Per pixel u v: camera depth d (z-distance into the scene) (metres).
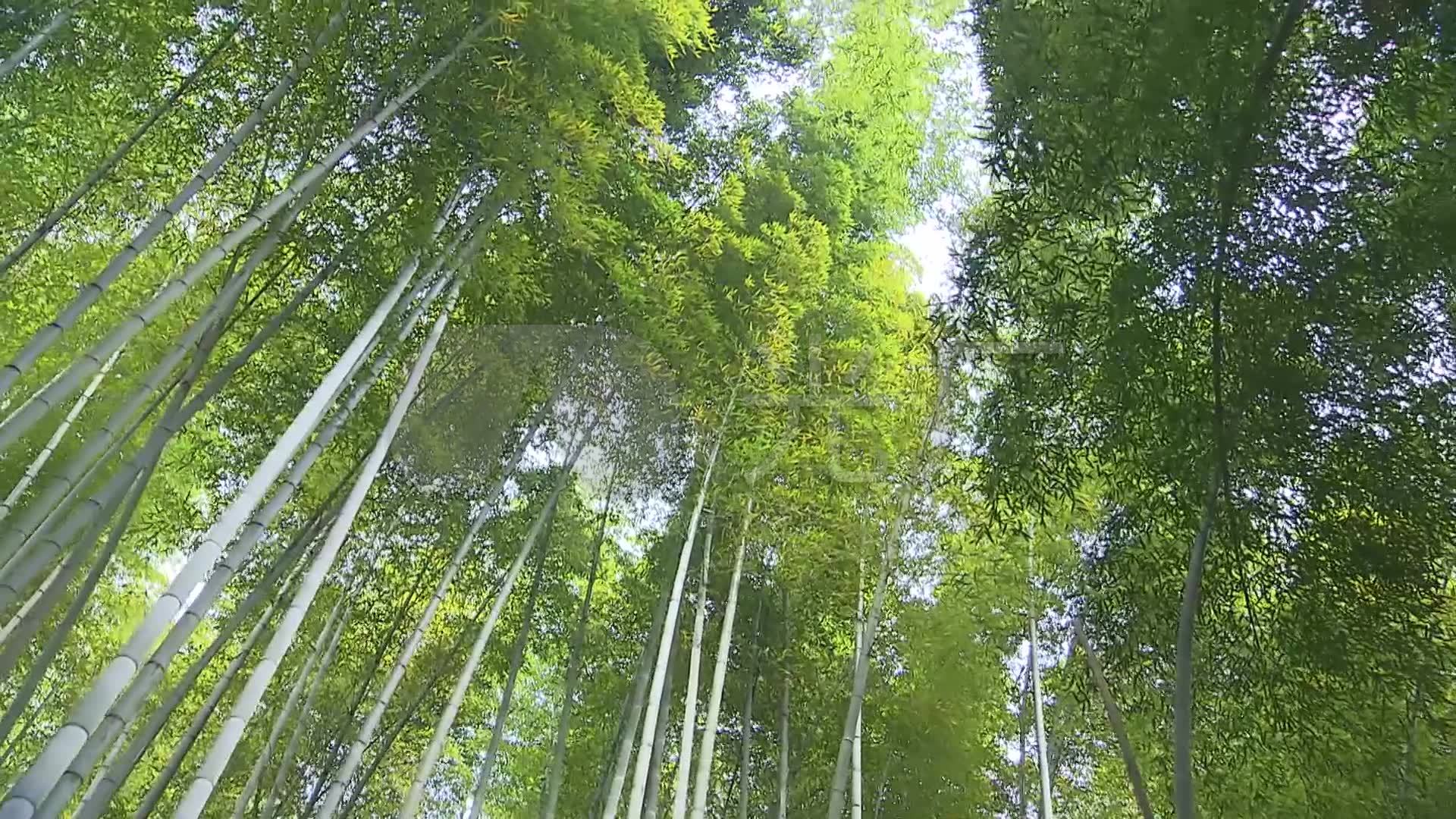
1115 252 3.98
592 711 6.13
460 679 4.68
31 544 3.19
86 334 5.00
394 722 5.64
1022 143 4.04
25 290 4.93
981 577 5.70
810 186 6.90
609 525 6.46
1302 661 3.96
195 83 4.61
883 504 5.62
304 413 3.21
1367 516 3.79
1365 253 3.54
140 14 4.49
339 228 4.62
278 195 3.56
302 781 5.32
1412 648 3.79
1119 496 4.45
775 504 5.64
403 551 5.71
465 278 4.37
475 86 4.24
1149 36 3.57
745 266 5.94
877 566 5.62
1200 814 4.95
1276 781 4.55
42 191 4.70
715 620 6.23
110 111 4.74
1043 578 5.61
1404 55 3.47
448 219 4.57
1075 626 4.95
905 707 5.96
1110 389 4.02
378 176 4.56
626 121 4.90
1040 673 6.14
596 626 6.33
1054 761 6.38
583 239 4.80
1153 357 3.84
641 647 6.06
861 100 7.33
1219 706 4.54
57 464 5.02
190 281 3.16
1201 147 3.55
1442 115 3.52
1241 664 4.25
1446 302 3.72
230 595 5.72
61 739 2.16
